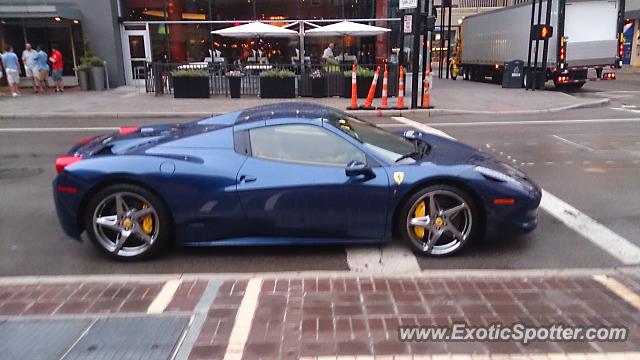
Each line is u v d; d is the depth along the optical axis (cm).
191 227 451
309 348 304
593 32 1995
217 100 1755
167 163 446
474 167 452
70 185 446
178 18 2308
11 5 2102
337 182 438
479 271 420
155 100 1769
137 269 441
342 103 1636
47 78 2205
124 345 308
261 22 2212
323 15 2292
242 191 440
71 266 450
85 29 2231
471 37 2820
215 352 301
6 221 575
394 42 2281
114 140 525
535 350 303
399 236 495
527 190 455
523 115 1428
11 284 400
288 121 464
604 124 1226
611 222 544
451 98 1786
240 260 457
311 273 415
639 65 3800
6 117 1441
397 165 452
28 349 304
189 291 383
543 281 396
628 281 397
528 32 2148
